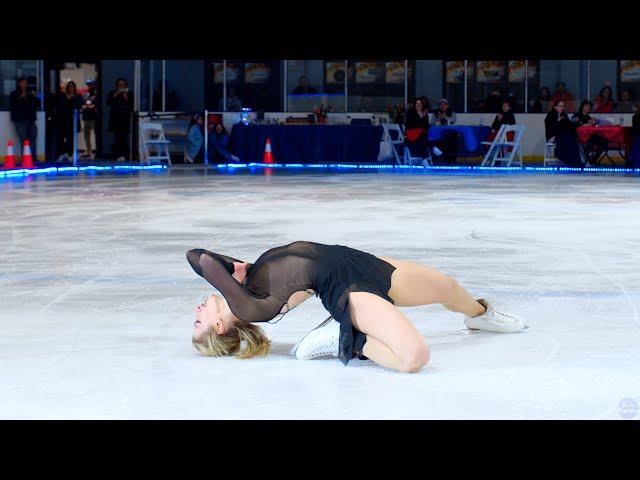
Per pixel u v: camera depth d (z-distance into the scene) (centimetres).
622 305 1309
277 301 989
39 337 1126
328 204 2870
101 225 2278
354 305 972
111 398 874
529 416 817
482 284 1467
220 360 1016
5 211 2616
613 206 2812
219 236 2061
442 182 3969
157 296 1382
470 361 1007
